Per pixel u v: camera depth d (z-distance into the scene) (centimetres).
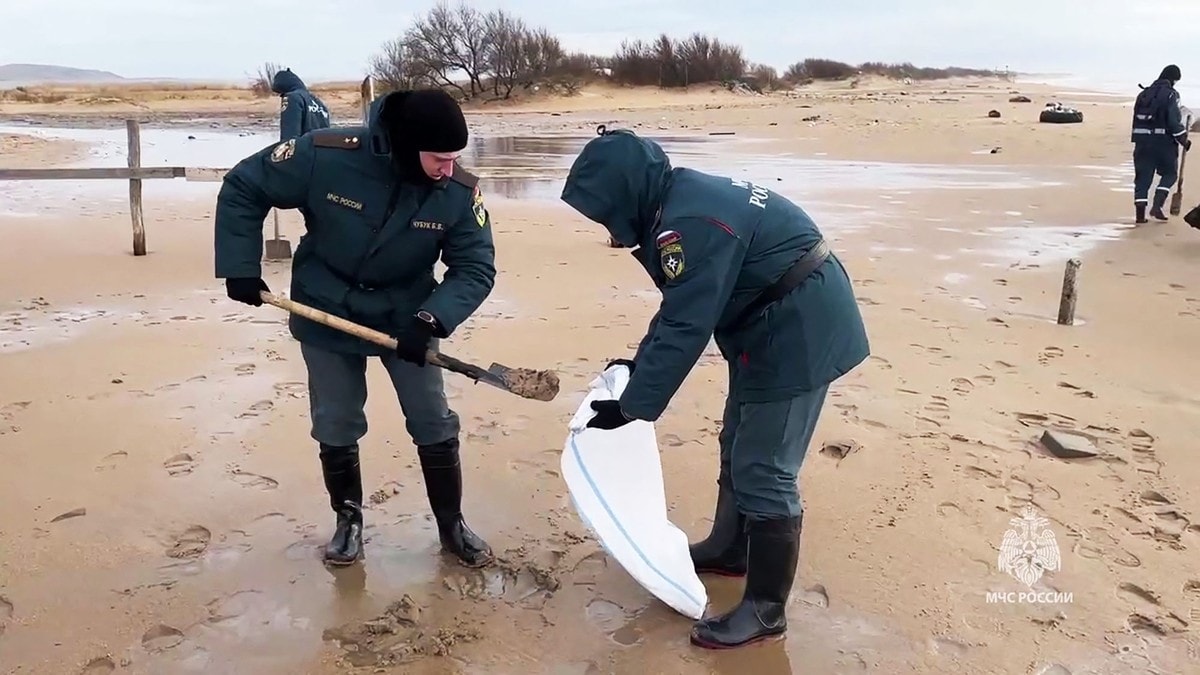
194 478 425
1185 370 577
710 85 5750
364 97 798
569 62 5684
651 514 342
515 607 336
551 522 394
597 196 281
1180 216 1117
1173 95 1058
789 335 289
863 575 354
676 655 310
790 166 1803
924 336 646
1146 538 379
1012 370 577
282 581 348
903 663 305
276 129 3275
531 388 322
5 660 301
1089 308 723
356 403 349
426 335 321
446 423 354
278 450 454
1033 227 1075
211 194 1384
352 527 362
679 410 513
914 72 10762
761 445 304
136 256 901
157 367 572
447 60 5188
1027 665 303
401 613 326
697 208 276
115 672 297
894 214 1172
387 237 320
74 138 2683
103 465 437
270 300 319
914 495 414
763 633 314
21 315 688
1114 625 323
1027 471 437
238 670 299
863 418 498
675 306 275
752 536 312
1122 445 465
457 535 362
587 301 746
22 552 363
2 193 1359
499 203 1303
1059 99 5100
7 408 504
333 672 299
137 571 352
